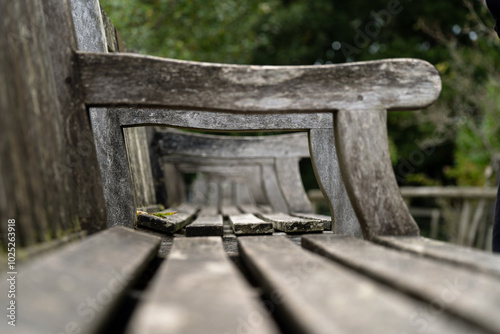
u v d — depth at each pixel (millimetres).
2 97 618
